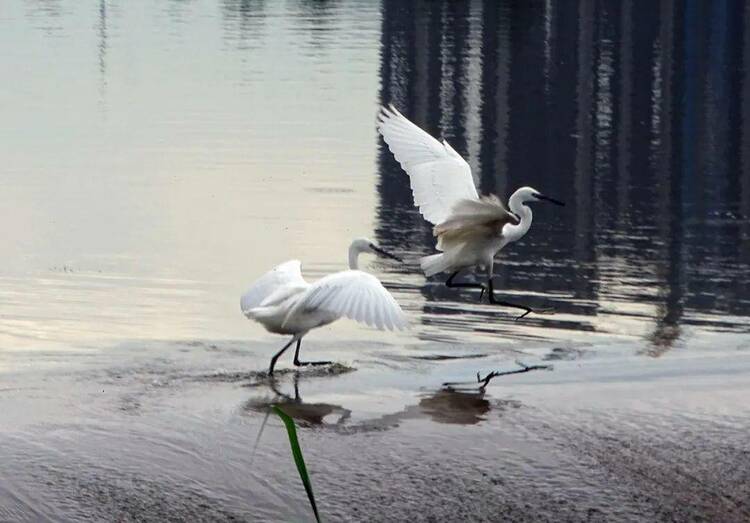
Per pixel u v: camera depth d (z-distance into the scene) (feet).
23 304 50.93
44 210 70.03
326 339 45.42
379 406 37.60
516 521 30.50
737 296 53.57
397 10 184.24
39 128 95.86
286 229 66.08
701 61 133.08
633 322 48.93
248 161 84.12
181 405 37.47
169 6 196.65
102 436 34.78
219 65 129.49
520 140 92.68
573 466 33.04
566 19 170.40
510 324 48.37
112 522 30.45
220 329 47.19
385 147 89.45
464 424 35.88
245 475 32.55
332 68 126.82
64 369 41.37
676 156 88.12
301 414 36.76
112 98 110.11
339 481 32.24
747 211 72.18
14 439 34.40
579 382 40.27
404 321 34.65
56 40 151.23
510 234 48.91
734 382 40.11
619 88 116.47
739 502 31.32
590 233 66.13
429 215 44.50
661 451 33.94
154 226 66.44
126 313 49.60
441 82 118.93
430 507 31.09
